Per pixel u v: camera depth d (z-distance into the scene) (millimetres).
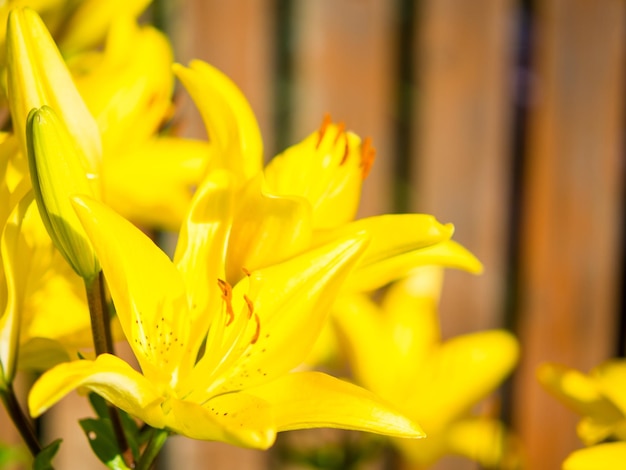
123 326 626
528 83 1612
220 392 650
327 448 957
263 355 647
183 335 647
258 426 599
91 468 1309
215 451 1418
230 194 652
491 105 1546
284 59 1556
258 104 1421
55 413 1296
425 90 1537
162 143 819
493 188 1552
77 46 745
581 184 1587
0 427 1213
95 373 582
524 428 1575
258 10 1407
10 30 618
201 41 1384
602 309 1607
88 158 627
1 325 637
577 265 1595
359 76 1512
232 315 640
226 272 658
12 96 622
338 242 642
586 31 1576
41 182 607
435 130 1537
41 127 600
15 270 635
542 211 1581
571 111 1578
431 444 965
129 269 624
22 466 1016
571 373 726
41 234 654
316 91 1501
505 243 1587
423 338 981
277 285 645
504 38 1545
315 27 1493
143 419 610
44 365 667
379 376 966
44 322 663
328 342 978
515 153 1649
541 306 1582
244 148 670
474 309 1547
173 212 814
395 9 1618
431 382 971
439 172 1540
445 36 1533
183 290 640
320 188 686
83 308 667
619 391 713
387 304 1001
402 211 1566
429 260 690
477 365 975
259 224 653
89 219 603
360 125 1517
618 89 1590
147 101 769
